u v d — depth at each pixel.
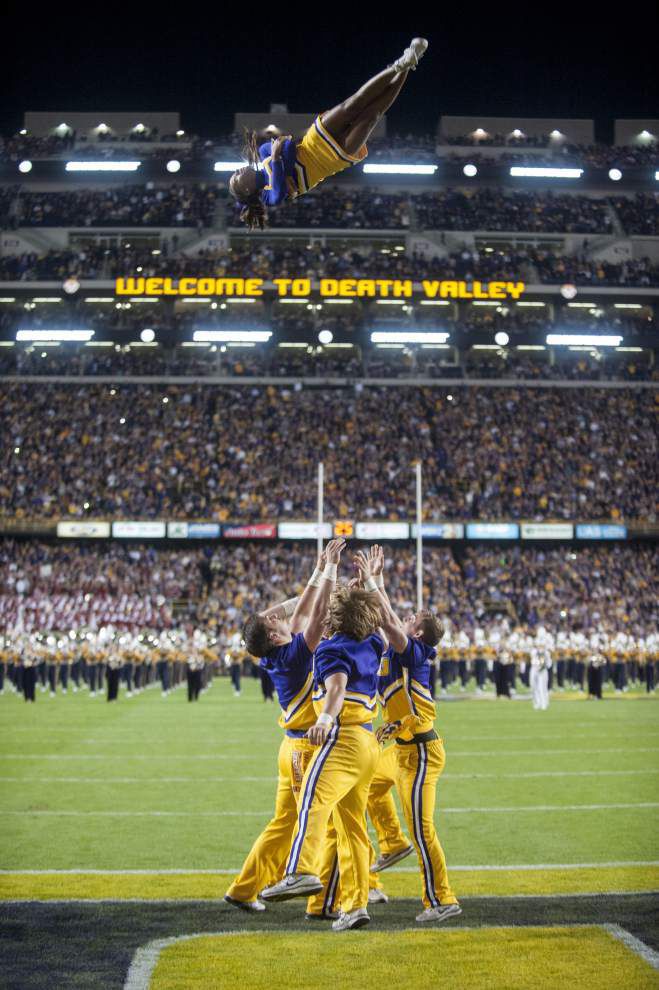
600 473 48.22
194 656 27.48
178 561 45.22
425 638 6.84
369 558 6.94
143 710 24.42
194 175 60.59
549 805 11.23
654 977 5.32
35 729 19.73
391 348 55.19
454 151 64.44
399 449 49.16
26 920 6.52
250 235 58.00
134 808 11.06
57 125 65.75
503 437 50.16
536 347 55.69
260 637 6.44
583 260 57.34
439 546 47.06
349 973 5.39
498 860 8.48
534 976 5.34
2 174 60.09
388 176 60.69
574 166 62.28
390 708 6.71
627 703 27.50
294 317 55.59
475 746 17.12
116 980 5.27
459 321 55.12
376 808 7.18
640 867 8.17
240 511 45.53
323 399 52.34
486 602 42.91
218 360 53.12
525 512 46.00
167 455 48.41
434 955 5.73
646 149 65.25
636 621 42.16
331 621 6.16
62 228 57.72
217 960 5.64
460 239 58.66
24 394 51.53
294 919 6.57
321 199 59.31
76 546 46.22
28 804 11.32
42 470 47.31
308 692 6.39
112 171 60.28
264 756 15.61
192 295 53.19
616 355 55.75
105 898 7.12
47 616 40.66
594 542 47.22
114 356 54.22
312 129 5.59
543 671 25.56
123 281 53.12
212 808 11.07
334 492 46.47
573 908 6.82
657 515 46.22
